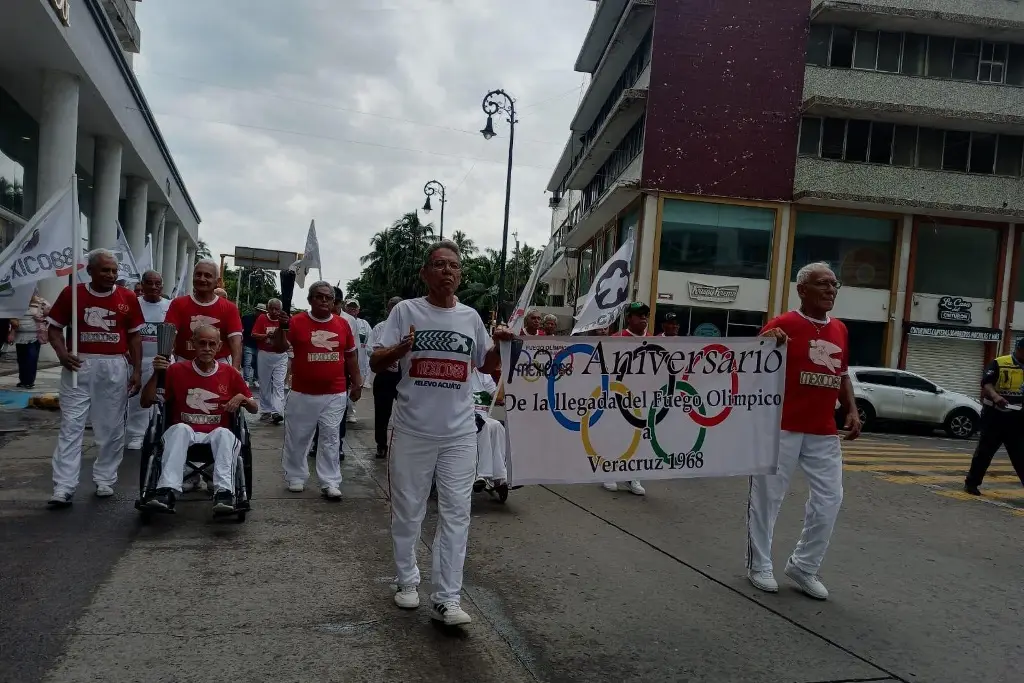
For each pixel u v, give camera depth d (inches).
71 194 263.6
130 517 229.6
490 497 289.3
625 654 150.7
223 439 231.3
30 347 516.4
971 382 1013.2
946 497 347.9
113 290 246.8
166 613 157.5
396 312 163.8
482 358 174.6
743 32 963.3
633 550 225.8
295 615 160.6
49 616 152.3
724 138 962.1
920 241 1000.2
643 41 1040.8
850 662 151.9
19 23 565.9
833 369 191.2
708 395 193.6
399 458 163.9
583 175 1382.9
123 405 251.9
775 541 249.0
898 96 979.3
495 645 151.5
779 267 969.5
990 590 206.4
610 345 188.5
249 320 591.5
